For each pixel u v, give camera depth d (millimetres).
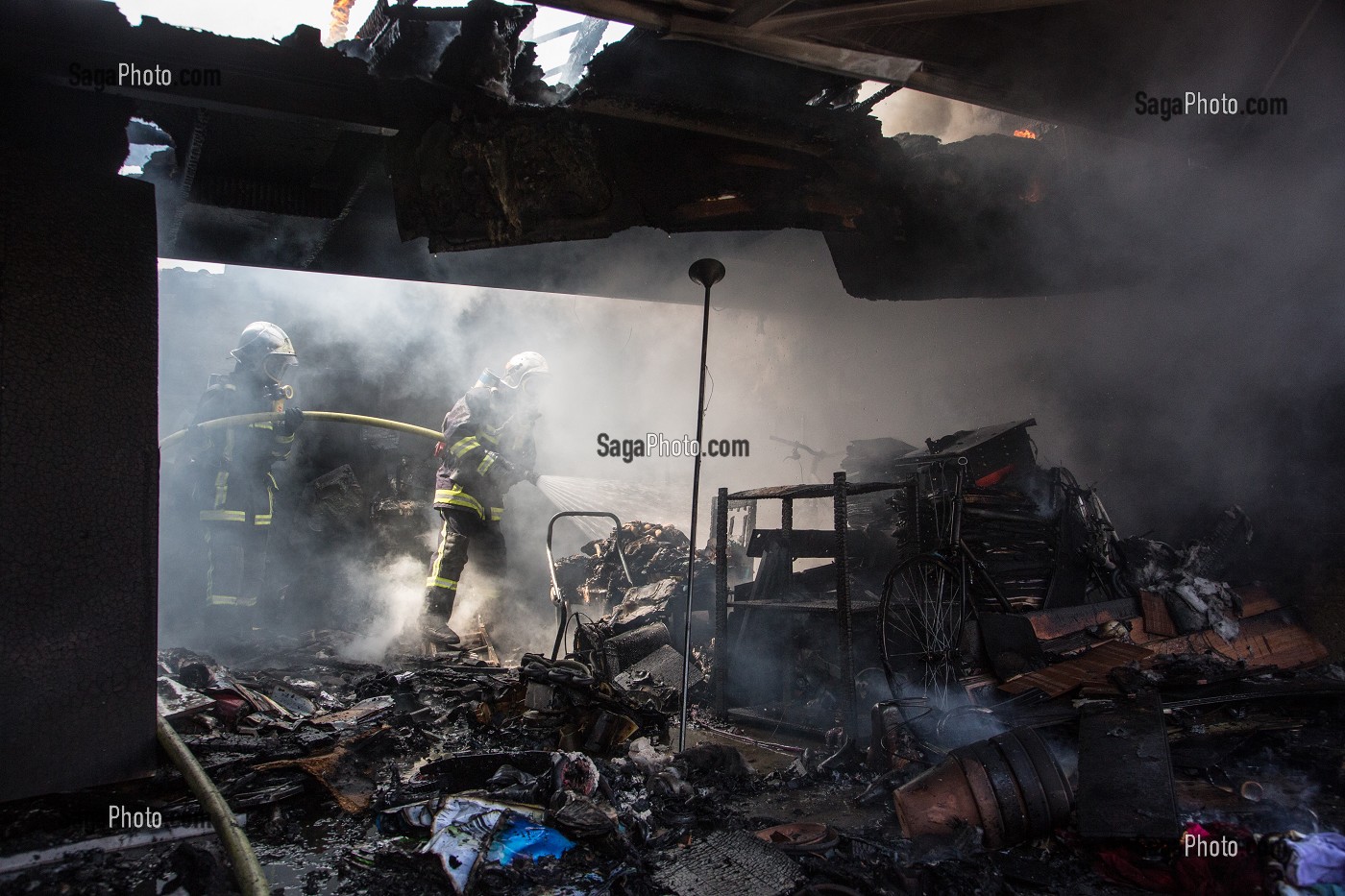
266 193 4801
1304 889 2287
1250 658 4500
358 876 2641
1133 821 2682
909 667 4312
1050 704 3463
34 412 2900
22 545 2850
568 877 2578
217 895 2414
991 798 2844
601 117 4164
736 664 5023
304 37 3602
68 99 3143
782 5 3279
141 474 3145
